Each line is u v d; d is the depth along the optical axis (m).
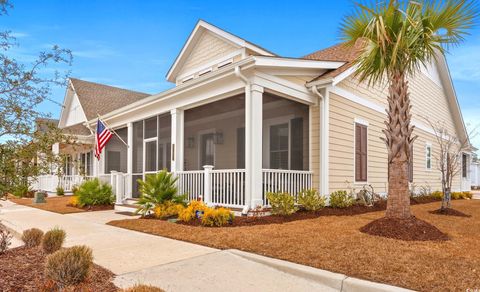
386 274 3.57
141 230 6.55
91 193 11.20
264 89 7.68
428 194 13.79
